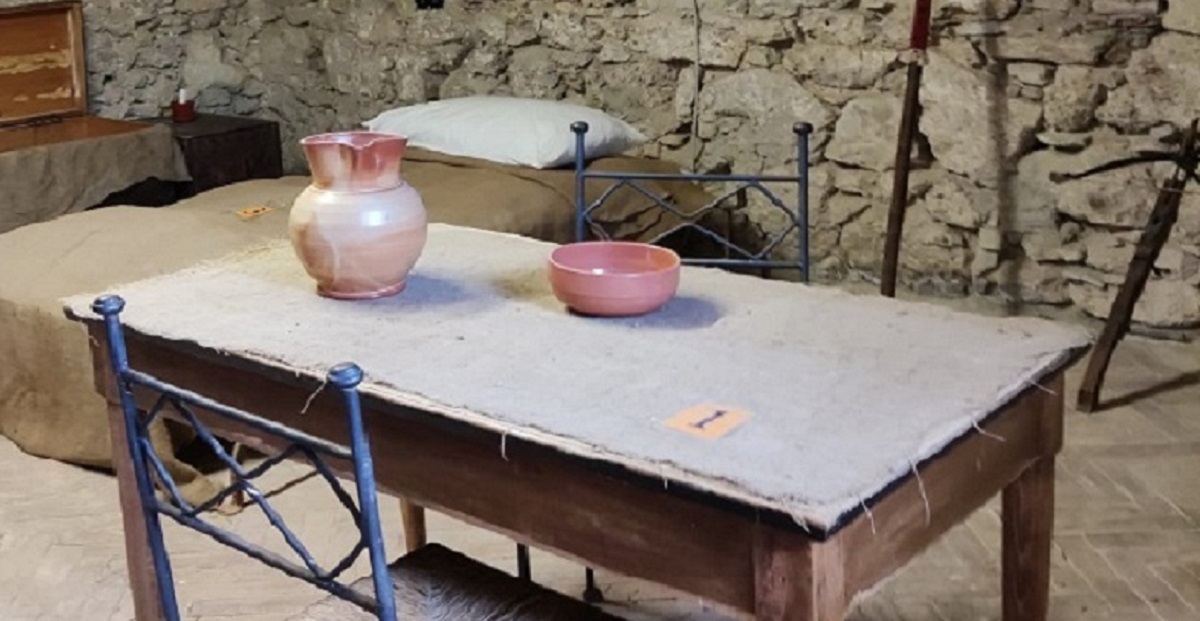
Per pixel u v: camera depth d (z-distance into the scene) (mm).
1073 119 3941
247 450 3260
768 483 1462
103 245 3416
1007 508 2043
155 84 5430
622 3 4637
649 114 4707
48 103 5082
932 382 1756
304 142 2072
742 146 4555
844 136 4348
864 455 1533
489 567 1988
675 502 1549
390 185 2105
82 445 3191
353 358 1862
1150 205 3898
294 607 2633
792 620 1476
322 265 2086
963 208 4191
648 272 2070
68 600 2691
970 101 4082
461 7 4984
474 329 1987
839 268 4512
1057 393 1923
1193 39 3732
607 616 1835
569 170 4102
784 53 4387
